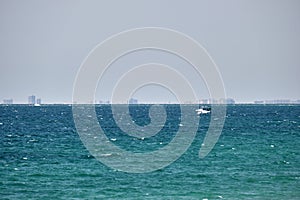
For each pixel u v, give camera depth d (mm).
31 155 151125
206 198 96438
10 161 138250
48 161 138125
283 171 123188
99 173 120062
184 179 113562
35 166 129375
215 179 113438
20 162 136125
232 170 124500
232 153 155875
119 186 106625
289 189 103125
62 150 164125
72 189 103875
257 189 103250
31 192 101062
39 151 161250
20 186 106125
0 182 109812
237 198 96062
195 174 119125
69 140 198375
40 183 109125
